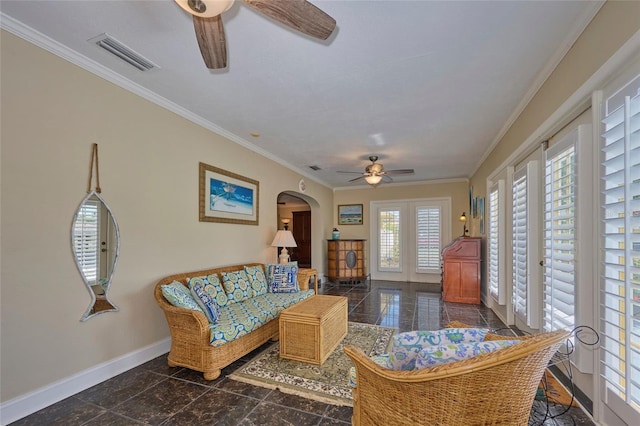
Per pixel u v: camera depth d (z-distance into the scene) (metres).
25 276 1.94
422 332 1.37
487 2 1.65
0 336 1.83
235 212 4.02
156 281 2.85
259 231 4.61
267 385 2.31
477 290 5.04
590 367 1.84
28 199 1.96
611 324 1.58
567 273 2.08
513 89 2.69
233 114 3.29
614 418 1.62
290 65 2.31
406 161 5.39
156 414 1.95
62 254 2.14
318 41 2.01
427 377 1.06
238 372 2.52
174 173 3.08
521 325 3.34
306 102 2.98
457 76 2.47
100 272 2.38
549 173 2.36
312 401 2.10
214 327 2.47
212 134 3.63
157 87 2.69
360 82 2.57
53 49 2.08
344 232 7.98
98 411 1.98
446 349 1.20
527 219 2.87
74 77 2.22
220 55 1.73
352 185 7.85
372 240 7.74
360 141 4.23
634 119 1.42
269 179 4.95
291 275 4.02
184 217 3.19
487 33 1.92
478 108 3.11
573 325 1.99
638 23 1.36
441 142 4.27
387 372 1.17
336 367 2.62
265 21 1.80
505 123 3.50
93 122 2.34
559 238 2.16
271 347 3.10
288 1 1.29
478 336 1.35
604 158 1.66
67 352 2.15
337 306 3.10
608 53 1.58
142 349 2.70
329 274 7.10
